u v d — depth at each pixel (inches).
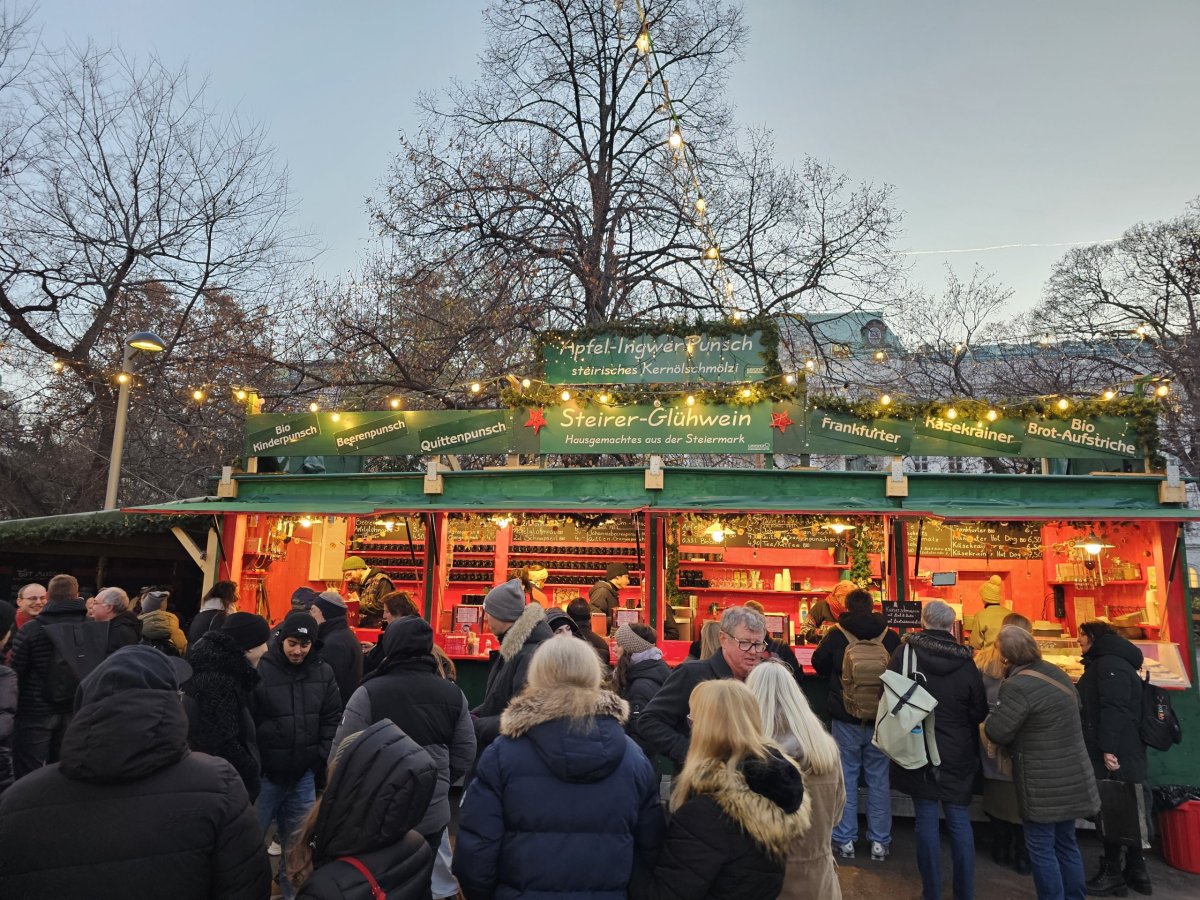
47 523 422.9
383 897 93.9
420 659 169.8
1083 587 426.9
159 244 861.8
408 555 486.9
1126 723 237.9
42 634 226.4
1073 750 207.6
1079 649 361.7
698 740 120.5
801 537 482.9
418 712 163.0
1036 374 966.4
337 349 728.3
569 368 392.5
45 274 789.9
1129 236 1108.5
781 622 383.2
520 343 681.0
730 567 498.3
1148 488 333.4
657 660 221.6
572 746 114.3
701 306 690.8
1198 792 272.7
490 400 692.7
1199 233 1051.3
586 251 700.7
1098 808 207.8
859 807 305.4
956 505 334.6
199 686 166.6
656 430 366.6
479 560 485.7
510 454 376.2
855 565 433.4
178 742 95.0
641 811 119.7
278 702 189.6
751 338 382.0
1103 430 343.9
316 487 383.2
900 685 218.4
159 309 868.6
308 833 103.5
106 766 89.9
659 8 741.3
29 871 86.6
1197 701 301.9
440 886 184.1
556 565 481.1
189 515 407.5
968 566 461.7
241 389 404.8
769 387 363.3
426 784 99.4
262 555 414.0
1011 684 210.7
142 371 799.7
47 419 804.6
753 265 738.2
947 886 242.2
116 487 498.0
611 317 692.7
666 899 111.5
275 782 191.5
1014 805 247.1
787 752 133.1
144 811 90.5
